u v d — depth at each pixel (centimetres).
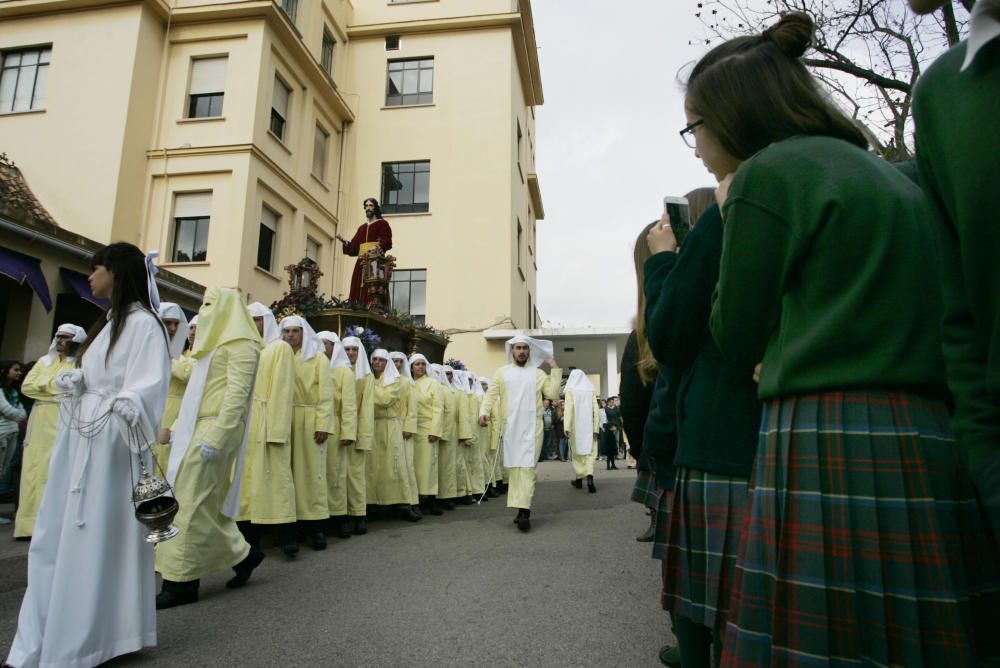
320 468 611
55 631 291
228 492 448
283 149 1741
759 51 160
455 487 928
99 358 328
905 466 117
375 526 759
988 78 99
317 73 1873
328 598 427
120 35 1562
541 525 727
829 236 126
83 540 305
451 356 1945
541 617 381
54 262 1029
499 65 2105
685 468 201
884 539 115
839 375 123
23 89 1591
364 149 2102
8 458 862
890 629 112
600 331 2009
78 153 1518
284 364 570
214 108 1628
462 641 341
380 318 1014
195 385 445
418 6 2156
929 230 128
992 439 101
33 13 1595
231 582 457
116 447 320
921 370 120
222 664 313
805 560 120
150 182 1577
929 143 109
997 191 96
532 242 2686
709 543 188
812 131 149
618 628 361
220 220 1551
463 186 2042
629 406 289
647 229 268
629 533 662
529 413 711
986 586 117
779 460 129
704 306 188
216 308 460
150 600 327
